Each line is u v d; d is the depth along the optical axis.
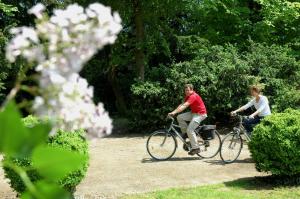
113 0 17.39
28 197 0.99
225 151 11.21
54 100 1.12
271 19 18.80
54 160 0.96
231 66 15.70
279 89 16.17
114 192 8.12
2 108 0.95
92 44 1.14
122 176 9.33
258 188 8.23
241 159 10.93
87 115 1.24
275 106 15.27
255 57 16.83
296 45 19.78
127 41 18.64
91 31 1.13
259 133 8.45
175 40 18.42
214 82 15.83
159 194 7.88
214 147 12.32
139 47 17.45
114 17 1.16
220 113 17.25
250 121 10.67
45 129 0.98
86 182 8.83
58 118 1.14
